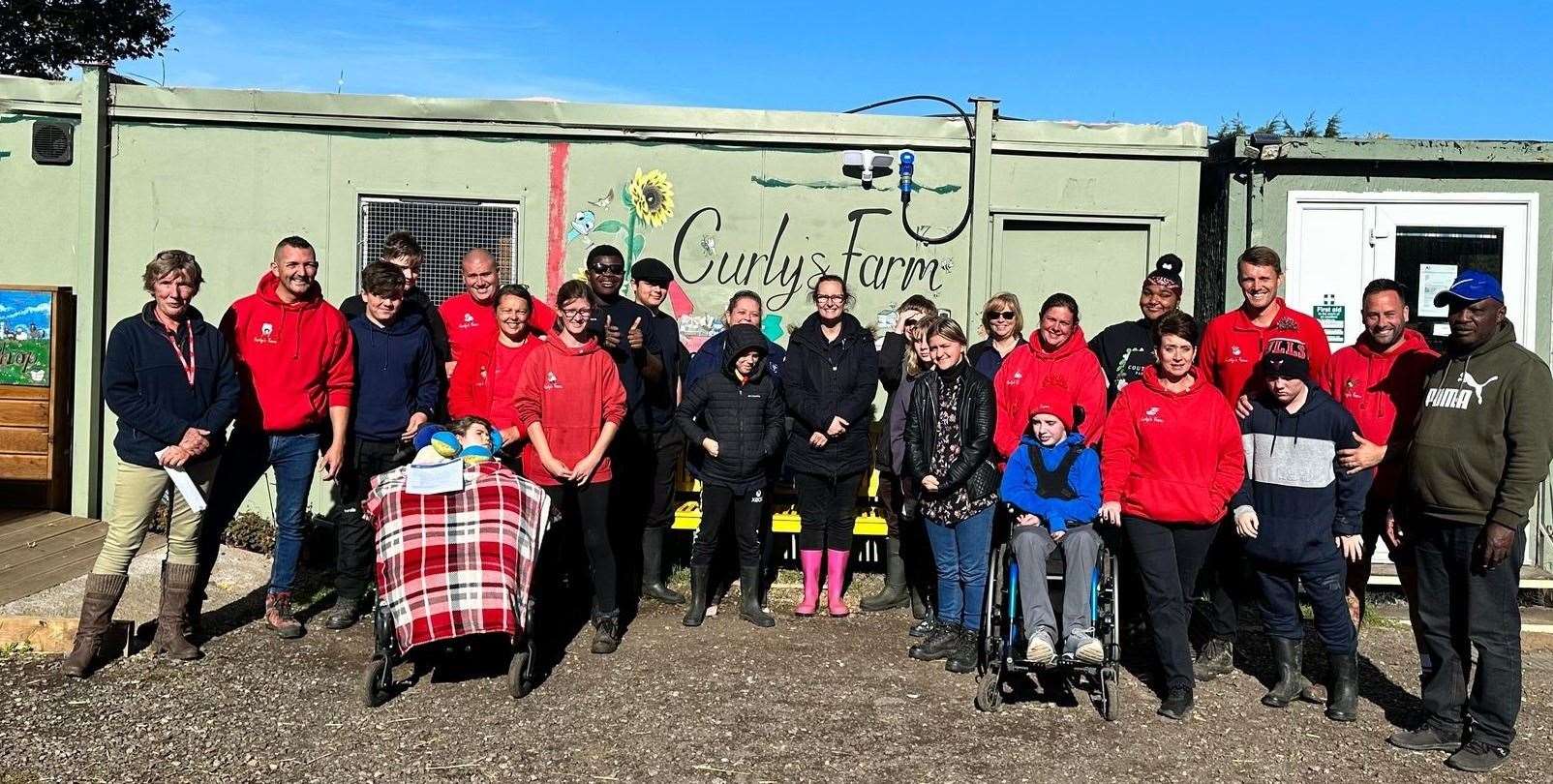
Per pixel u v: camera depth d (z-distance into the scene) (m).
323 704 5.00
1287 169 7.70
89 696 5.01
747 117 7.89
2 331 7.37
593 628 6.16
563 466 5.59
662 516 6.70
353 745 4.58
